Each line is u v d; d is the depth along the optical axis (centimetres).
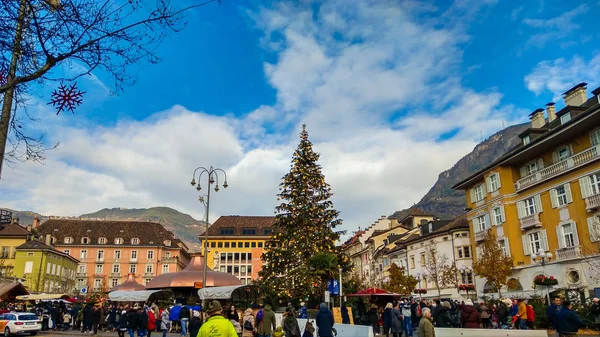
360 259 8762
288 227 3747
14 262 7406
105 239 10231
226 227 10269
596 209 3000
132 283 3838
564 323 1084
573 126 3091
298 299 3462
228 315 1800
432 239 5397
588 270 2989
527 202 3766
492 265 3478
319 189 3825
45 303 4075
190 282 3325
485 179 4262
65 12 620
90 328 3084
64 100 592
